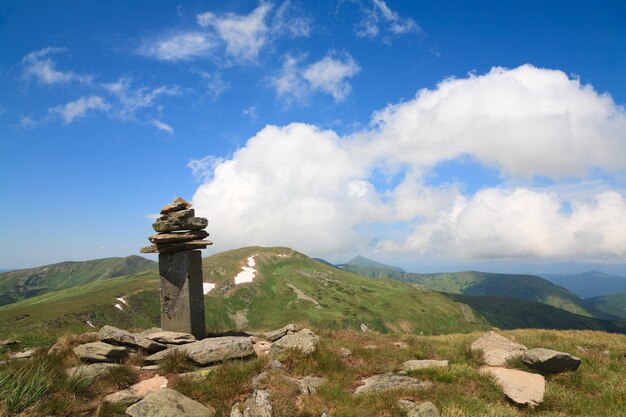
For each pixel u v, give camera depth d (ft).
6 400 34.76
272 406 37.60
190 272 73.56
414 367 53.42
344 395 43.14
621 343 79.20
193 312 73.05
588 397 47.93
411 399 42.32
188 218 75.15
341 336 75.10
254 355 54.80
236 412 37.06
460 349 64.69
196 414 36.63
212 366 50.62
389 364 54.54
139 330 76.43
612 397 46.88
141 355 52.19
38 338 67.62
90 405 38.60
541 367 54.39
